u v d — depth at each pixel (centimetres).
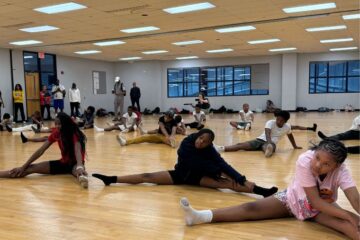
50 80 1473
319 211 218
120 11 755
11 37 1053
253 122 1073
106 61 1786
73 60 1581
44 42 1164
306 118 1174
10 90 1302
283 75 1616
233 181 300
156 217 245
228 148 525
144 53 1500
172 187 322
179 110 1781
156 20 851
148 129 901
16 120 1285
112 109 1830
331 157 189
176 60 1775
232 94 1723
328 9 766
